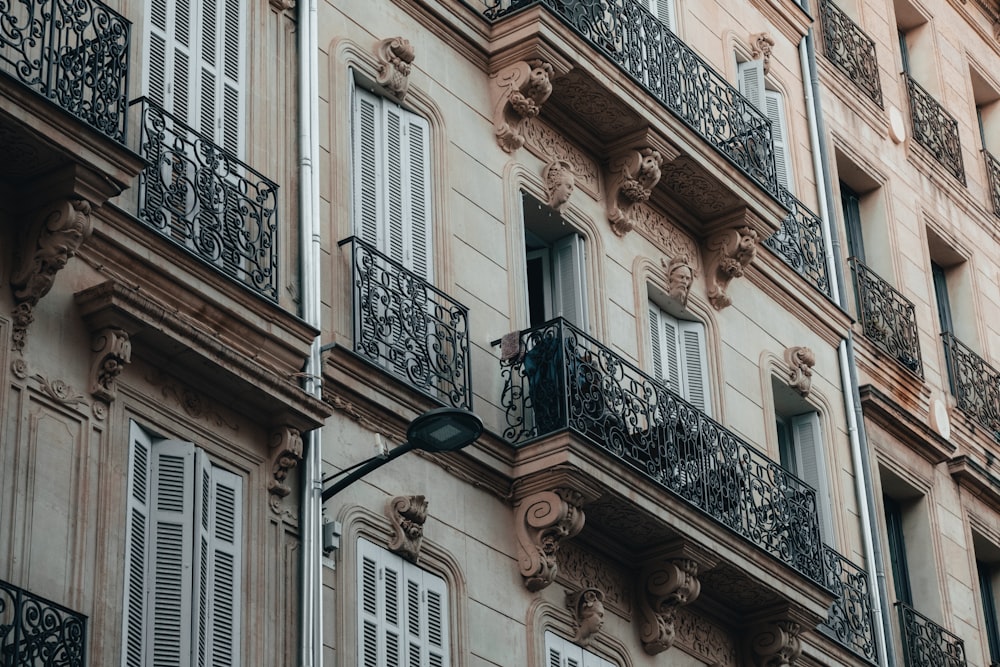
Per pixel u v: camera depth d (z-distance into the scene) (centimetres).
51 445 1886
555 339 2442
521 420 2445
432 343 2373
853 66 3653
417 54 2561
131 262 2009
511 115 2652
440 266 2466
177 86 2219
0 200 1909
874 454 3247
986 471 3512
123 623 1889
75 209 1911
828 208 3341
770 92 3341
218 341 2030
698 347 2894
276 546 2083
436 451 2119
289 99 2342
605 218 2778
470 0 2689
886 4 3919
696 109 2933
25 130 1859
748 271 3042
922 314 3597
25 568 1819
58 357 1922
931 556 3325
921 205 3744
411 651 2209
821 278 3250
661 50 2898
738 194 2909
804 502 2800
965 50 4172
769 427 2970
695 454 2606
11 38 1922
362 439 2242
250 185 2206
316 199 2288
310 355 2177
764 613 2706
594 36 2756
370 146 2459
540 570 2375
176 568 1959
